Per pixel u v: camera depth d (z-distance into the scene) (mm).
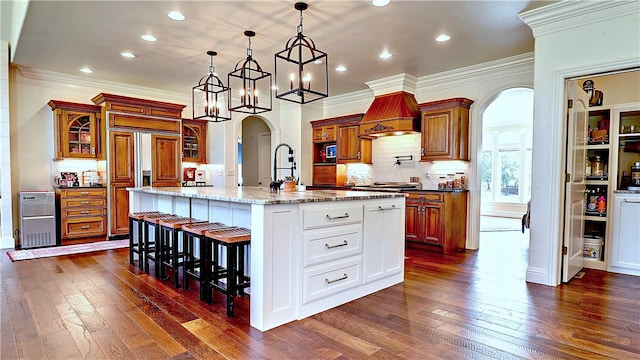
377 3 3150
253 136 8664
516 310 2693
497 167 9250
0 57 4812
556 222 3283
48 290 3082
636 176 3877
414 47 4258
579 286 3279
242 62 4801
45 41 4051
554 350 2084
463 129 5016
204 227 3037
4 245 4844
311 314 2633
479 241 5418
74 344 2133
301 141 7109
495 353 2049
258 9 3271
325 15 3383
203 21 3529
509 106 8922
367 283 3080
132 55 4539
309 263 2617
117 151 5363
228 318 2541
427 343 2172
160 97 6367
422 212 4965
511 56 4590
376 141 6320
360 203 3006
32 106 5250
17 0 3889
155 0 3090
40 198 4871
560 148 3270
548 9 3189
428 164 5582
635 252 3656
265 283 2363
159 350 2076
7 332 2277
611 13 2943
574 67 3154
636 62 2842
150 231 4715
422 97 5668
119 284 3277
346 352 2064
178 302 2846
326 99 7172
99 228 5336
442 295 3041
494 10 3283
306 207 2596
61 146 5250
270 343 2174
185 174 6578
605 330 2346
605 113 4031
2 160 4863
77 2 3117
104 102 5332
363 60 4754
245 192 3383
